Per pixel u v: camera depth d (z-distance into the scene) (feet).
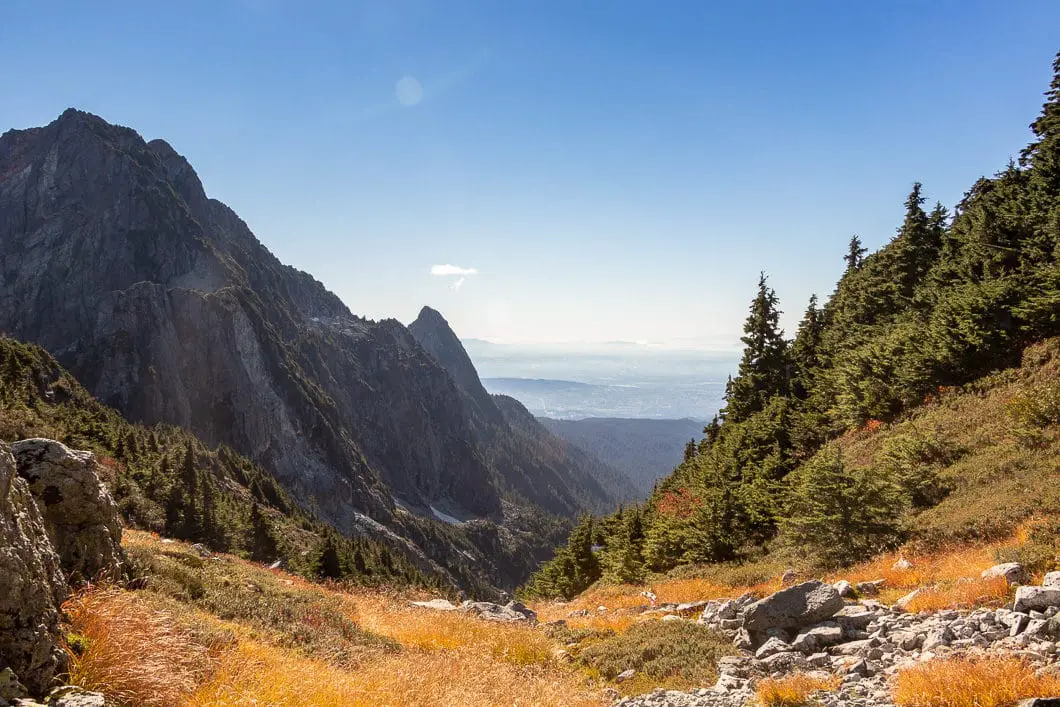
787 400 134.92
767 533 89.15
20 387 386.93
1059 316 86.22
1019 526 49.21
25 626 19.97
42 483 29.30
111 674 21.66
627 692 36.32
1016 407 71.36
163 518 243.19
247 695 24.26
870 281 155.74
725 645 40.45
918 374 99.55
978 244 113.29
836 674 31.04
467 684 36.06
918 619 36.17
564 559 142.72
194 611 32.65
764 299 164.25
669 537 98.84
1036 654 25.67
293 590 50.42
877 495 62.75
